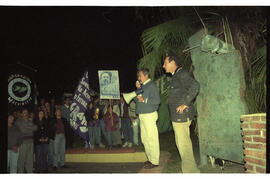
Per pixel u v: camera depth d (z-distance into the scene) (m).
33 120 5.81
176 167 5.13
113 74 7.11
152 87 4.33
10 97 5.91
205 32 4.89
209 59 4.85
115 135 7.75
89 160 6.95
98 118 8.05
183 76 4.01
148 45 6.27
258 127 3.43
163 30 6.05
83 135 7.61
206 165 4.99
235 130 4.60
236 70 4.64
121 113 8.00
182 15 6.46
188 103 3.91
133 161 6.75
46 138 5.84
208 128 4.87
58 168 6.38
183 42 6.34
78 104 7.64
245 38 5.68
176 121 4.08
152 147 4.42
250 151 3.56
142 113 4.39
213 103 4.81
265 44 5.64
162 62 6.52
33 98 6.56
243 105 4.58
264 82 5.25
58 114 6.46
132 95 4.38
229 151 4.63
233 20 5.59
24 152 5.53
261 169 3.37
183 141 4.07
